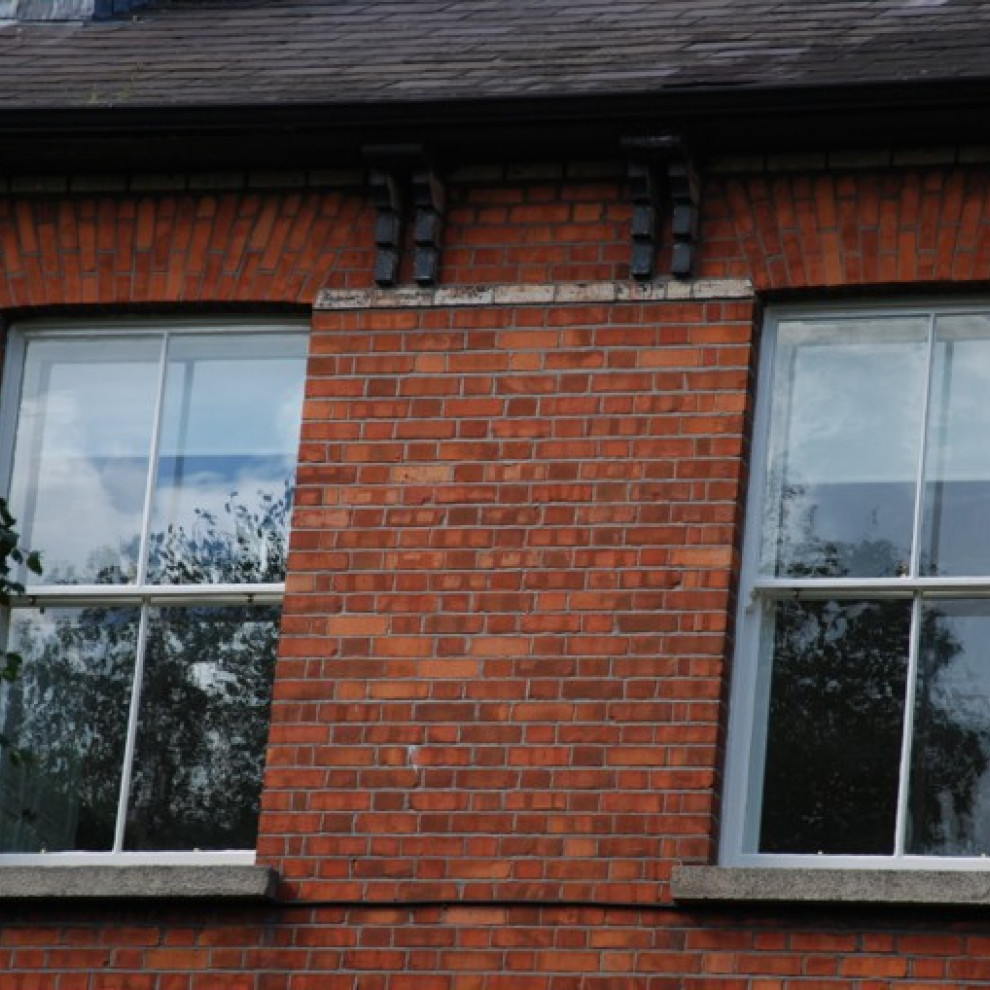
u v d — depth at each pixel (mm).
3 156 22703
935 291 21422
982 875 19766
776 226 21656
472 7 24266
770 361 21641
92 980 20969
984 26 22266
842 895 19891
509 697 21000
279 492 22234
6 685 22172
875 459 21359
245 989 20766
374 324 22062
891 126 21312
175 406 22609
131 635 22141
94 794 21781
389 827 20906
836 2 23234
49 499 22562
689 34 22938
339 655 21375
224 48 23891
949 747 20625
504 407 21672
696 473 21219
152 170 22734
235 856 21406
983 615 20844
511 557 21312
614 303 21719
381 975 20594
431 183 22078
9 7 25250
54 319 22859
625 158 21906
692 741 20625
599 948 20312
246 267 22438
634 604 21016
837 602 21094
